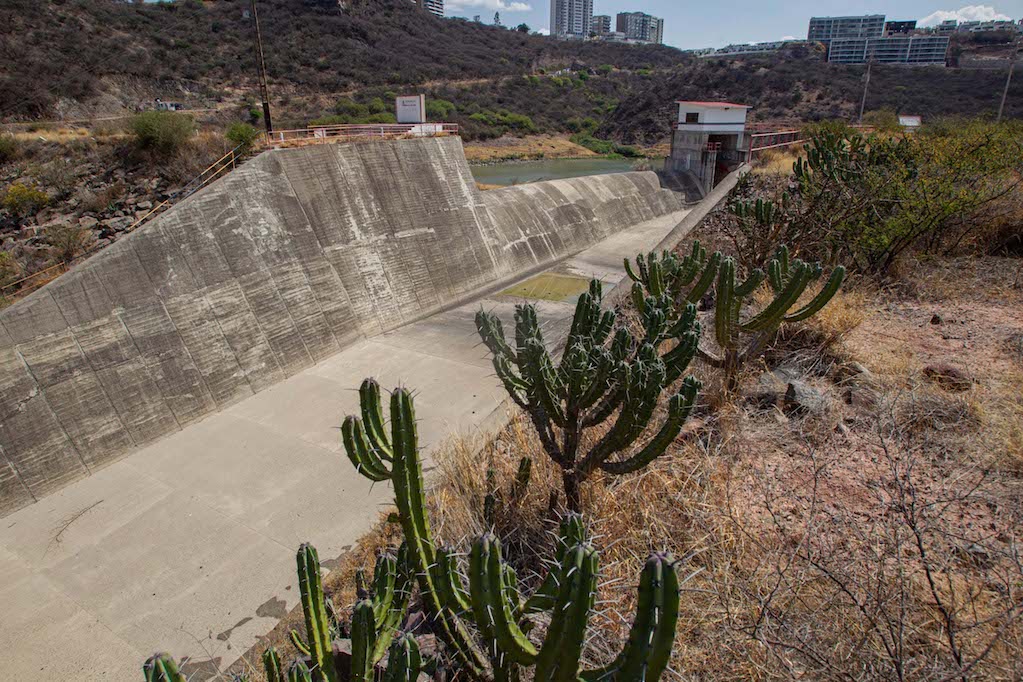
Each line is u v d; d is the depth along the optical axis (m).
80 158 21.47
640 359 5.11
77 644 9.15
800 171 14.64
